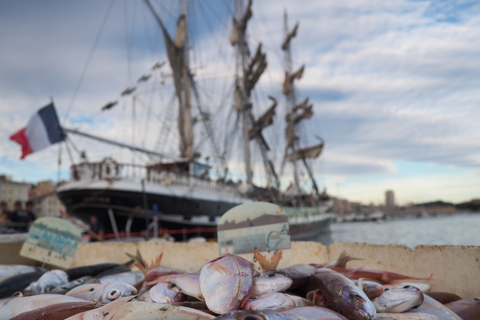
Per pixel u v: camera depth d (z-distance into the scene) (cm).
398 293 266
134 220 1772
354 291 231
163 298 267
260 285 254
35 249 510
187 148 2370
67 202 1748
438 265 360
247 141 3100
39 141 1418
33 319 241
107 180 1691
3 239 558
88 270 475
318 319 210
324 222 4094
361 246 438
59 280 401
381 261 414
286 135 4366
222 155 3008
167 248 539
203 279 244
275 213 366
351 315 222
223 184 2386
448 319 258
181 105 2405
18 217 979
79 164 1778
